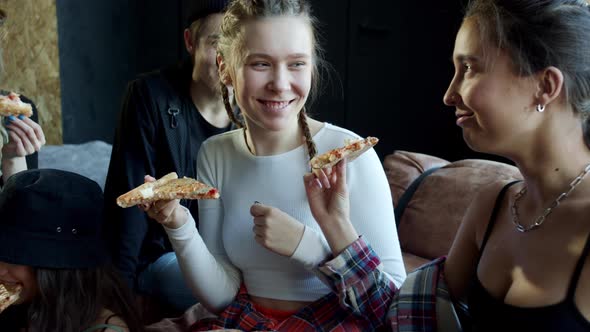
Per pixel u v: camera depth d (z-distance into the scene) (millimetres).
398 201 2268
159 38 4551
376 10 4320
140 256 2002
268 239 1194
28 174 1175
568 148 963
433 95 4453
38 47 3932
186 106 2033
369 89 4426
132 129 2002
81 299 1145
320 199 1200
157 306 1878
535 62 905
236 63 1260
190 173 2062
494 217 1143
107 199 2064
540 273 962
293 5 1216
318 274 1208
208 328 1352
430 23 4355
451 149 4457
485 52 941
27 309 1181
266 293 1336
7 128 1727
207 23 1880
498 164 2137
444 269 1234
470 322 1127
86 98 4203
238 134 1421
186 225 1279
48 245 1110
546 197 1005
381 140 4500
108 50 4309
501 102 943
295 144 1351
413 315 1171
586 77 914
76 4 4027
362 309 1199
